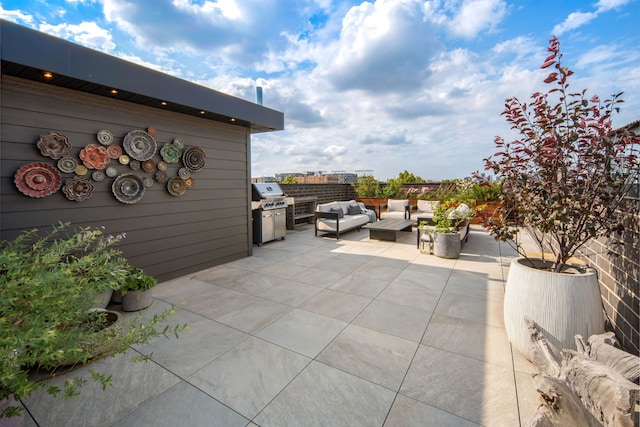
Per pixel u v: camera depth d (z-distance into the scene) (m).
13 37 2.30
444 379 1.90
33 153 2.80
